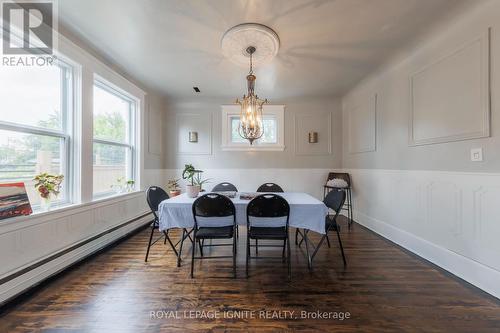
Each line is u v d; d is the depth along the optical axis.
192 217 2.19
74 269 2.16
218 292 1.81
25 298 1.70
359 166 3.76
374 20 1.98
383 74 3.06
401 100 2.73
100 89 2.79
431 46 2.27
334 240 2.98
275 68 2.96
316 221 2.13
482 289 1.80
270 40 2.16
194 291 1.82
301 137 4.43
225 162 4.45
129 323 1.46
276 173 4.44
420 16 1.93
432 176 2.28
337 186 3.84
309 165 4.43
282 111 4.41
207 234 2.04
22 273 1.69
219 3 1.77
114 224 2.83
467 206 1.92
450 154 2.08
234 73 3.13
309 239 3.02
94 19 1.98
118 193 3.06
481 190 1.81
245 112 2.40
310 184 4.43
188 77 3.29
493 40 1.71
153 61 2.78
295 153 4.43
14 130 1.77
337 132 4.40
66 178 2.24
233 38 2.15
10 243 1.62
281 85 3.60
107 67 2.68
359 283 1.94
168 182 4.41
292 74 3.16
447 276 2.03
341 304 1.66
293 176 4.44
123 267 2.22
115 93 3.03
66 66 2.22
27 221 1.73
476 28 1.83
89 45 2.40
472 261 1.88
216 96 4.21
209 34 2.19
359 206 3.77
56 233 1.99
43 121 2.01
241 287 1.88
